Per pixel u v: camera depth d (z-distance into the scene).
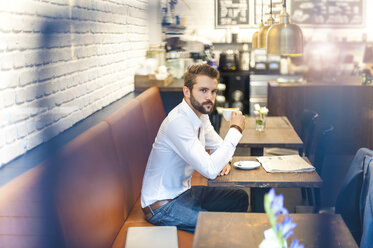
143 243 2.15
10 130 2.07
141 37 5.37
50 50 2.56
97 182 2.11
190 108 2.46
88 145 2.13
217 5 8.21
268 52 2.75
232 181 2.35
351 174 2.42
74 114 3.00
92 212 1.97
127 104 3.26
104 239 2.10
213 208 2.71
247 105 7.68
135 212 2.69
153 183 2.48
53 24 2.59
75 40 3.01
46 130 2.50
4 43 2.02
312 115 4.04
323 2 7.84
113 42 4.07
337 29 7.87
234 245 1.56
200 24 8.20
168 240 2.18
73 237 1.72
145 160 3.27
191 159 2.34
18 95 2.15
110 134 2.53
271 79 7.59
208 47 7.64
